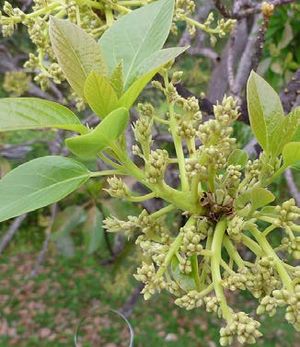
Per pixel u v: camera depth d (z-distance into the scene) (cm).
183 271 35
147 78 33
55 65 45
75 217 125
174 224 90
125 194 36
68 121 34
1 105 32
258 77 37
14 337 215
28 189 37
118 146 35
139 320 214
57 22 35
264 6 57
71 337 211
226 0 81
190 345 205
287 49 104
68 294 230
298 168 39
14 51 132
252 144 76
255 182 37
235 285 33
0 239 189
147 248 36
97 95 34
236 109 36
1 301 230
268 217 36
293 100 62
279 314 189
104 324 199
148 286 34
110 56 38
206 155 36
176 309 218
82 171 37
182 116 38
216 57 100
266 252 35
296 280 33
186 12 50
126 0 48
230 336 32
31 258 247
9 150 128
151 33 39
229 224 35
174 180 87
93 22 47
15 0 76
